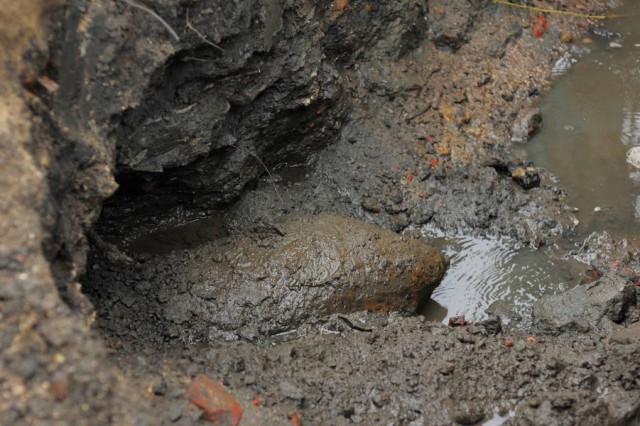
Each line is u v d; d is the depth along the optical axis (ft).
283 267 16.21
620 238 18.49
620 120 21.38
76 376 10.23
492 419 13.97
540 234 18.62
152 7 14.08
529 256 18.33
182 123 15.93
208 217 18.47
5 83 11.37
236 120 17.63
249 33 16.26
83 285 15.81
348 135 20.06
